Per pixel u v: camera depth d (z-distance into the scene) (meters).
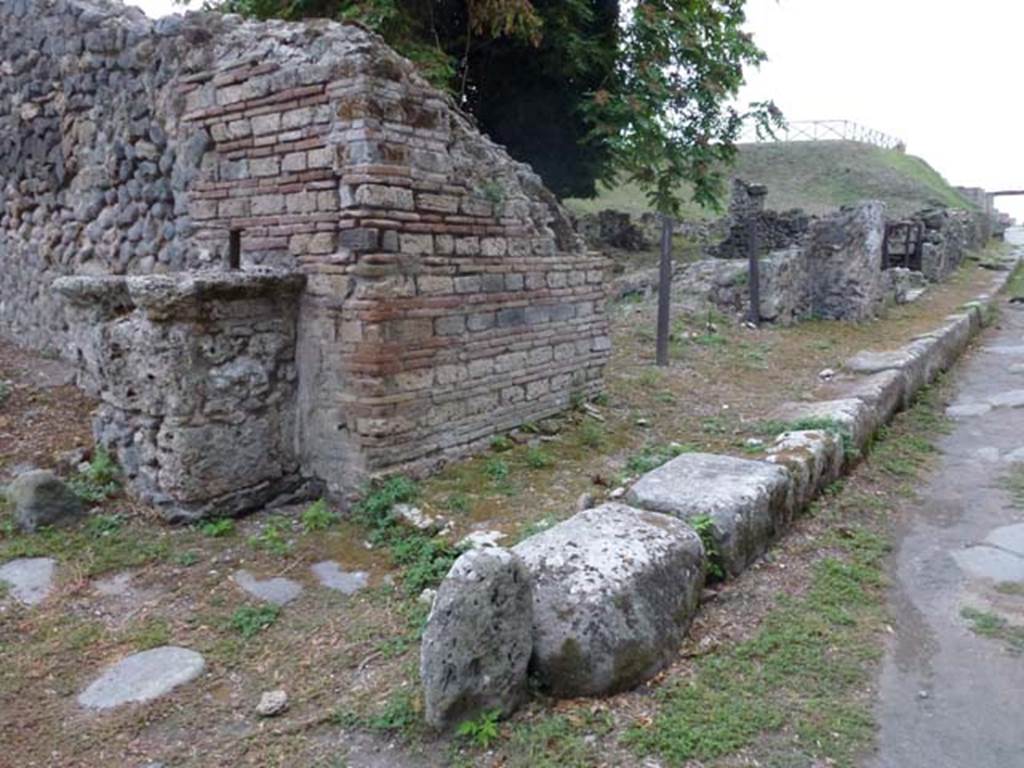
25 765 2.60
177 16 5.40
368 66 4.32
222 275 4.39
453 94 9.38
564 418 6.16
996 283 18.19
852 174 37.88
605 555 3.03
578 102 10.87
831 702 2.83
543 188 6.27
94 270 6.65
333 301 4.60
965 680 3.02
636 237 19.06
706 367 8.53
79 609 3.66
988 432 6.68
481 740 2.57
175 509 4.49
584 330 6.50
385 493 4.51
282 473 4.84
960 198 40.81
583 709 2.72
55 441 5.66
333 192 4.52
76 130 6.61
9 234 7.89
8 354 7.59
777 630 3.31
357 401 4.58
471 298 5.18
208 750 2.66
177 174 5.51
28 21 6.95
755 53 11.02
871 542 4.34
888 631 3.37
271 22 4.89
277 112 4.72
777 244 17.30
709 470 4.38
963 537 4.48
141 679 3.08
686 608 3.21
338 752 2.62
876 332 10.91
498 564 2.66
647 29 10.40
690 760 2.49
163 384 4.37
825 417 5.73
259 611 3.56
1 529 4.42
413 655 3.12
